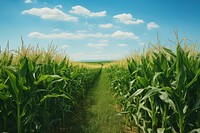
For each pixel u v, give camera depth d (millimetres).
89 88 17047
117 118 7832
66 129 7004
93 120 7543
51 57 7523
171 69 4934
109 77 17750
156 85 5172
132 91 7016
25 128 4789
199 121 4617
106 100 11508
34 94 4719
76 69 12586
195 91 4730
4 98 4520
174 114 4973
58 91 6781
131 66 7438
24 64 4512
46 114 5008
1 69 5023
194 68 4973
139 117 5934
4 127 4805
